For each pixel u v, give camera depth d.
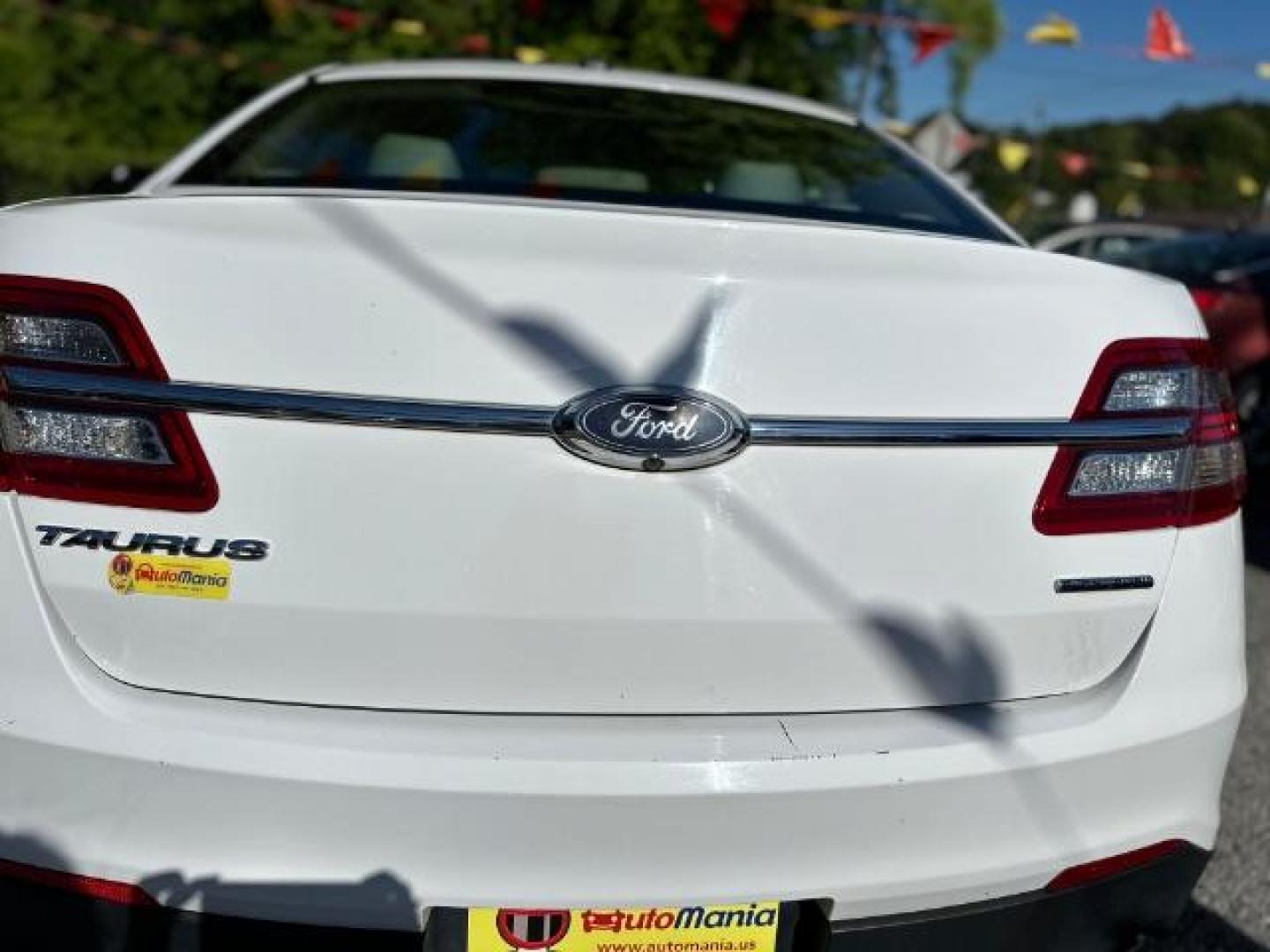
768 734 1.33
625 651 1.31
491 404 1.25
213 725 1.26
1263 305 5.59
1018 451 1.38
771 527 1.31
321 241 1.27
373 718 1.28
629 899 1.32
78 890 1.28
